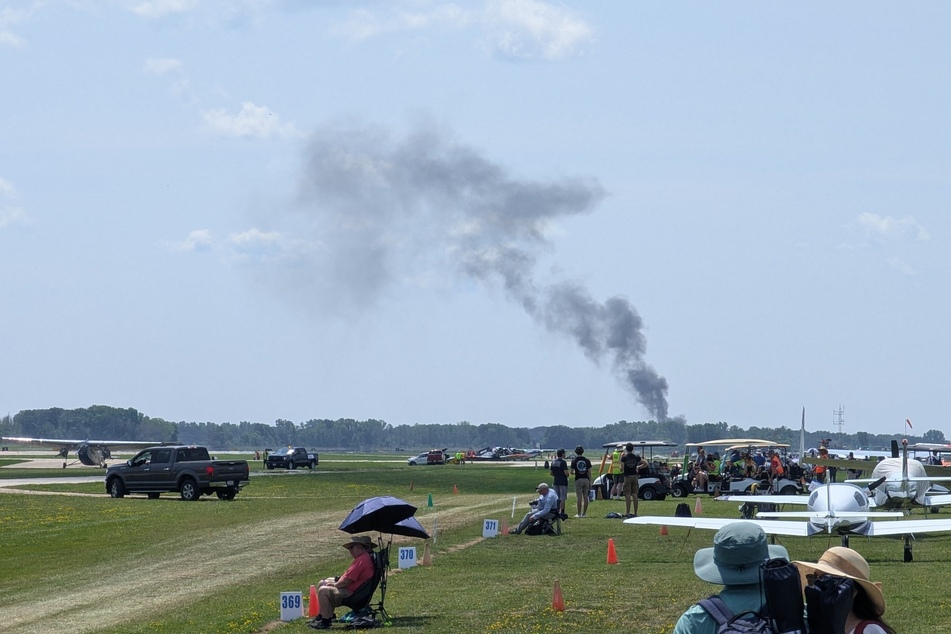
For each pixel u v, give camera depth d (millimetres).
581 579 28594
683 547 36344
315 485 93000
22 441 172375
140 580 33719
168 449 70938
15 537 47156
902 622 20500
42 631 25062
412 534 23141
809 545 39625
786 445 90125
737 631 9141
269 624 23594
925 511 54469
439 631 21109
